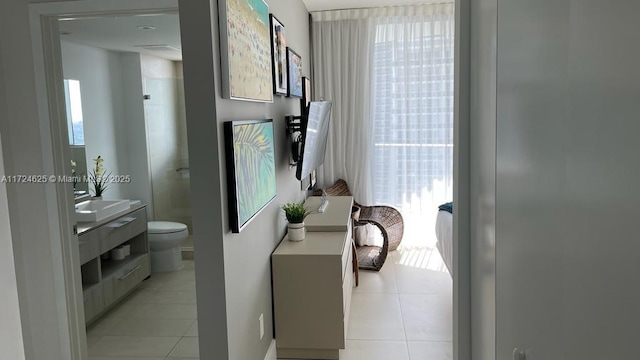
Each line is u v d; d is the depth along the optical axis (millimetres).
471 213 1495
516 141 885
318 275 2896
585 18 600
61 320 2586
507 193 950
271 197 2869
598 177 575
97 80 4730
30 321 2596
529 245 819
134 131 5254
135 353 3088
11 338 854
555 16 693
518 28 865
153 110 5336
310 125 3240
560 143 681
